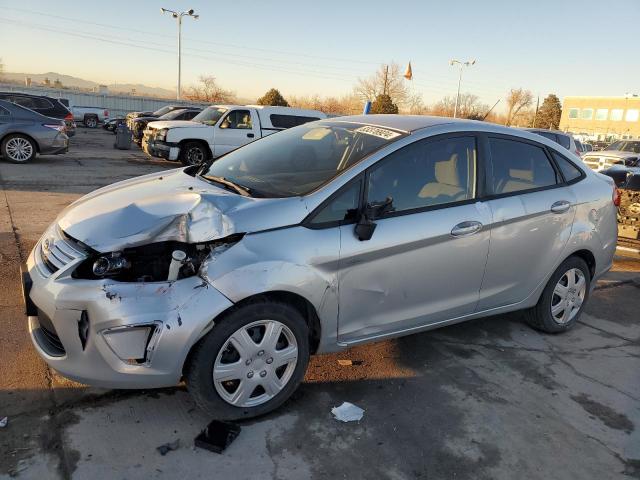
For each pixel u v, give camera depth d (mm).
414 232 3287
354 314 3199
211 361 2738
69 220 3107
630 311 5180
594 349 4242
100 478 2459
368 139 3561
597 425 3193
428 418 3131
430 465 2730
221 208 2887
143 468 2545
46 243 3072
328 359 3766
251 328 2865
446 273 3508
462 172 3639
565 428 3137
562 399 3455
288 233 2910
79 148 18766
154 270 2785
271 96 46219
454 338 4258
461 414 3197
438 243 3402
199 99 66375
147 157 17047
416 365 3768
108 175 11695
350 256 3057
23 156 12719
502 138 3910
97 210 3156
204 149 14180
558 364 3936
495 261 3748
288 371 3043
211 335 2709
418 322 3529
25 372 3270
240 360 2834
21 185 9484
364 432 2953
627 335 4582
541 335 4434
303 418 3045
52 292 2693
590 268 4578
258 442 2803
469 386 3527
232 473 2561
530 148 4082
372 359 3814
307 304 3045
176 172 4121
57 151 13133
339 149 3562
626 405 3439
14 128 12438
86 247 2787
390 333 3426
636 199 8094
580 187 4312
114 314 2580
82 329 2670
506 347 4156
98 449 2650
